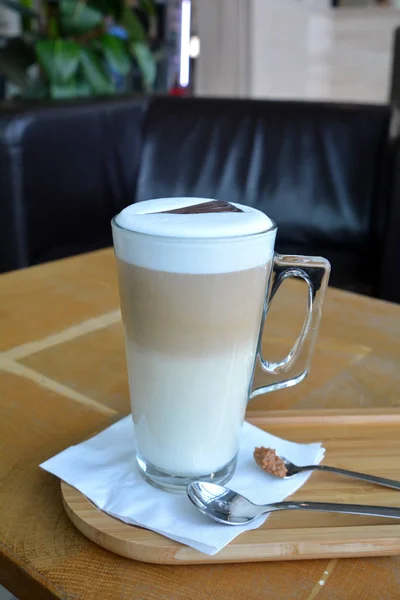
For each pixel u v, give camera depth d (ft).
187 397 1.10
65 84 5.45
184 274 1.01
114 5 5.50
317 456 1.28
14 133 3.92
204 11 8.09
